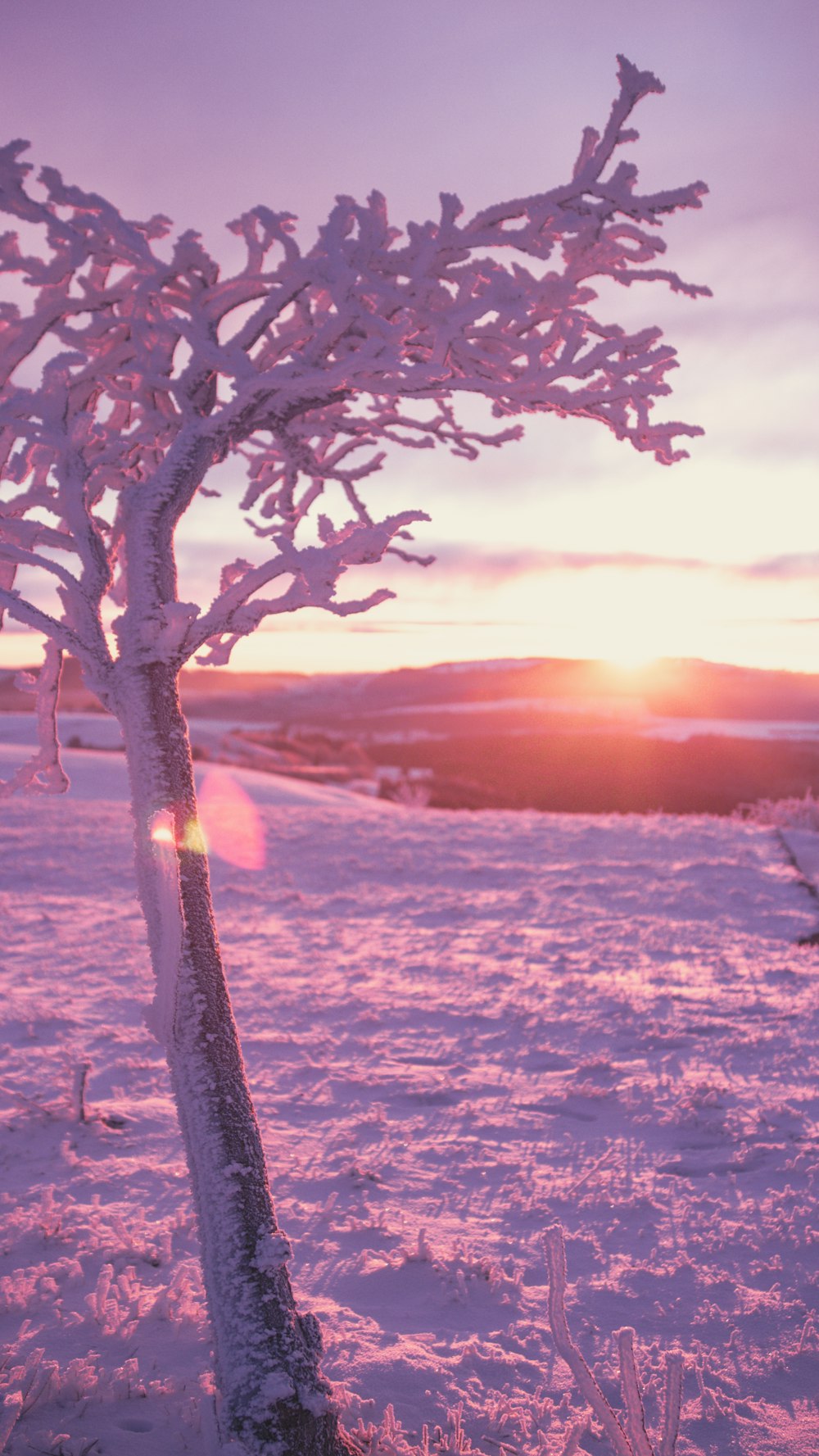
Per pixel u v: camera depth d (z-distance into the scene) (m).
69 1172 5.55
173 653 3.09
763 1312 4.12
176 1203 5.18
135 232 3.28
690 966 10.65
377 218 3.26
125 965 10.38
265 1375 2.72
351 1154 5.81
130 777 3.13
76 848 17.25
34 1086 6.91
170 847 3.00
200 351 3.22
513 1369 3.68
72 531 3.27
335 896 14.27
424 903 14.17
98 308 3.47
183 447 3.24
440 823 21.36
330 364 3.32
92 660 3.17
